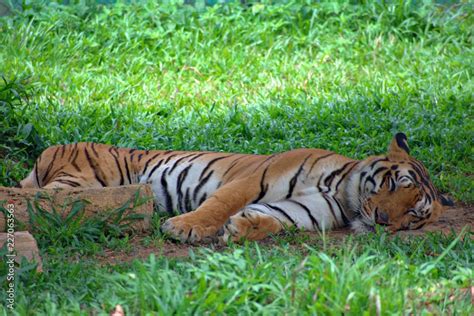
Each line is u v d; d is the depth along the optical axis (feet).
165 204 36.96
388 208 32.91
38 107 48.08
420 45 63.41
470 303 23.35
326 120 48.83
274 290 22.95
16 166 40.37
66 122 46.62
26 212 31.35
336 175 34.65
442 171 42.88
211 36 63.26
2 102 45.47
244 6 68.64
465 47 63.31
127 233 32.32
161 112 51.26
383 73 58.95
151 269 24.04
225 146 44.34
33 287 25.29
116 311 22.35
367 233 32.55
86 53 59.57
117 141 44.75
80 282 25.50
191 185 36.40
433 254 29.14
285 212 33.40
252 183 33.73
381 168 33.76
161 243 31.14
